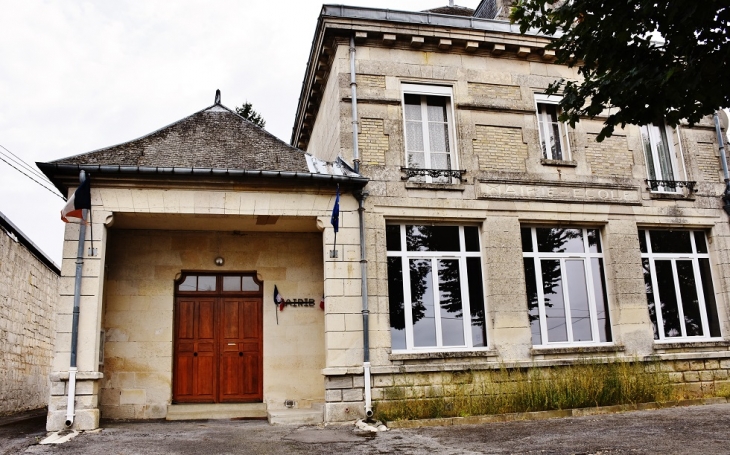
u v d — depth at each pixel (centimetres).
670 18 546
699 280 1336
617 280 1254
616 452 719
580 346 1212
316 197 1111
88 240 1006
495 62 1306
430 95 1270
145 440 867
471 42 1277
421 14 1269
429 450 780
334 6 1226
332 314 1076
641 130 1388
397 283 1162
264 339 1204
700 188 1361
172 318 1177
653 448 733
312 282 1245
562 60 671
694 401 1134
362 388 1063
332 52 1261
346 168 1157
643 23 589
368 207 1153
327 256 1095
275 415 1055
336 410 1042
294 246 1254
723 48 550
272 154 1152
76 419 938
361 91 1215
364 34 1228
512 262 1202
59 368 948
